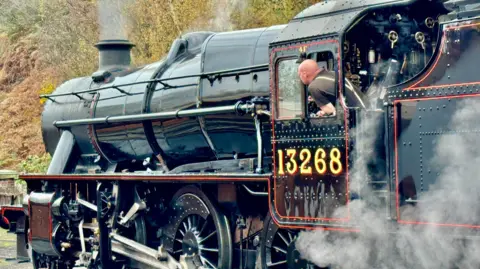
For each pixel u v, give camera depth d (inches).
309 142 319.0
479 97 260.8
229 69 382.3
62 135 515.8
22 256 544.4
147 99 436.8
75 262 494.3
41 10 1130.7
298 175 323.9
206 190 396.8
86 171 506.9
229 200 374.6
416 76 283.7
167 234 419.8
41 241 502.6
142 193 446.9
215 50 393.4
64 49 1074.1
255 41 376.8
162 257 406.9
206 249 390.6
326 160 310.3
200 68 400.8
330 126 308.8
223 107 371.6
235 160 383.2
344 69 306.5
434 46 319.9
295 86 326.3
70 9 1076.5
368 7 305.3
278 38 337.1
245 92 369.7
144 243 442.3
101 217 455.5
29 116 1088.2
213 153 410.0
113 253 455.5
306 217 319.3
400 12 321.1
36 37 1203.9
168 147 431.5
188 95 404.5
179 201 413.1
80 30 1058.7
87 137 495.5
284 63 333.1
